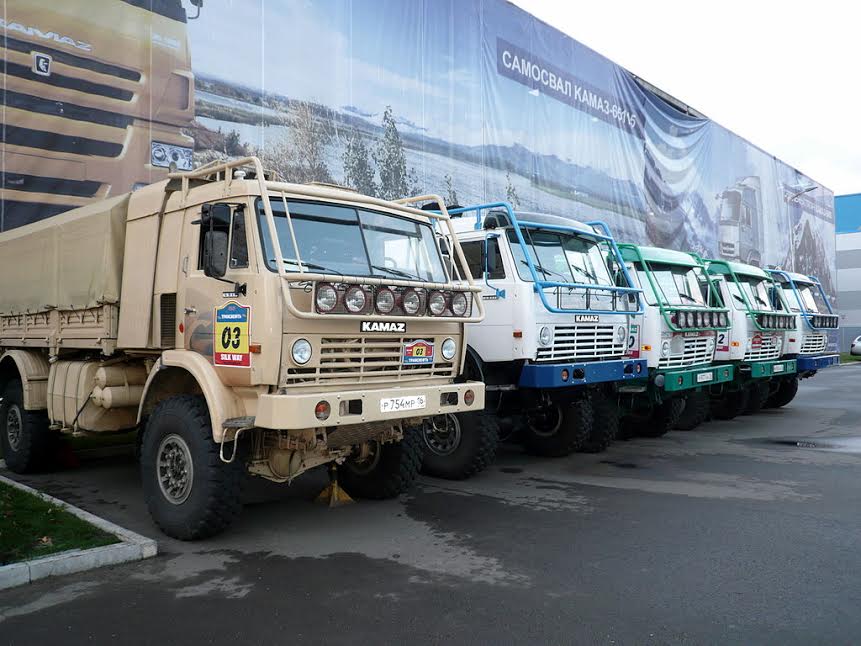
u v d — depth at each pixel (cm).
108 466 840
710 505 657
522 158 1894
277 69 1319
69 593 436
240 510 539
